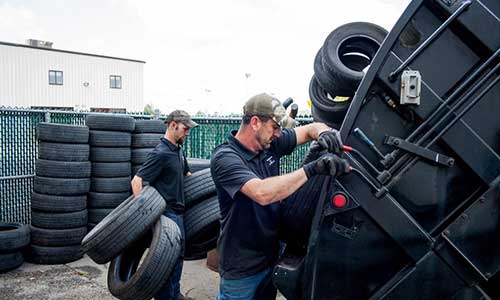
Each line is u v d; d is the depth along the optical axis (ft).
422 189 7.17
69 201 20.08
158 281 12.41
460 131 7.04
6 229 20.65
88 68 128.77
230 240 8.77
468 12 6.98
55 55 122.21
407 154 7.14
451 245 7.08
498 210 6.99
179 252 13.15
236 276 8.74
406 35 7.16
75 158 20.30
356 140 7.25
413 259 7.20
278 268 7.88
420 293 7.21
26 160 23.12
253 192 7.62
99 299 15.76
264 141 8.48
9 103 114.93
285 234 8.67
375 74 7.09
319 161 6.99
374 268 7.35
